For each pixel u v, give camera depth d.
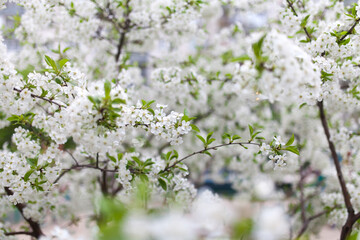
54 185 3.13
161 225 0.99
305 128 6.66
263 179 6.52
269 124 6.69
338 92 3.97
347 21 3.66
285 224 1.06
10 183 3.04
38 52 5.04
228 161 6.86
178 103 5.82
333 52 3.22
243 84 2.29
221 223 1.08
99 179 5.45
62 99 3.13
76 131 2.51
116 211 1.06
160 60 6.18
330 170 6.32
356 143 4.79
